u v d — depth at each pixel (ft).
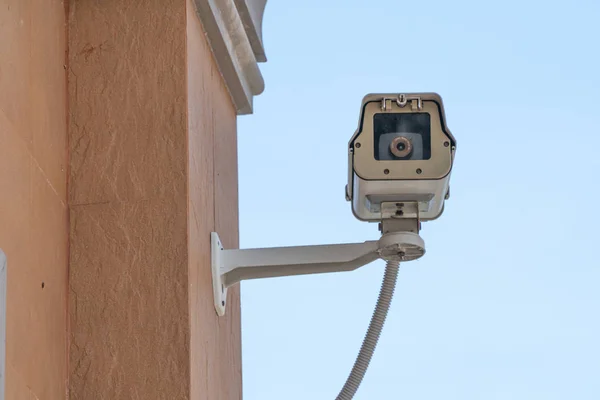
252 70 30.22
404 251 25.40
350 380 26.66
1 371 18.58
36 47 22.39
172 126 24.07
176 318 22.99
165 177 23.76
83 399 22.62
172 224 23.48
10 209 20.08
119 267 23.26
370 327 26.81
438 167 25.16
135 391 22.63
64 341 22.68
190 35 25.22
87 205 23.61
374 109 25.50
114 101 24.21
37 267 21.42
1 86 20.02
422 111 25.48
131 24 24.67
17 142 20.71
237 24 28.25
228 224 28.40
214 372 25.25
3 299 18.97
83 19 24.67
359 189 25.40
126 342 22.88
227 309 27.43
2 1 20.38
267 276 25.86
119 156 23.88
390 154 25.25
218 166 27.55
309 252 25.66
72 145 23.94
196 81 25.55
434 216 26.40
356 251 25.55
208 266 25.20
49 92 23.02
